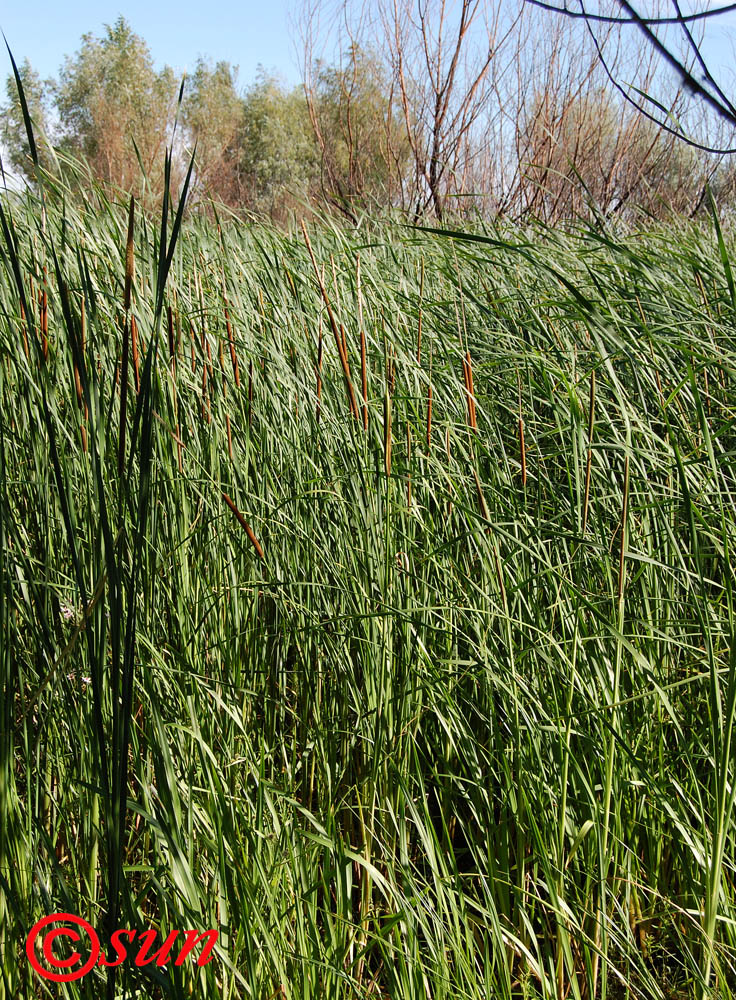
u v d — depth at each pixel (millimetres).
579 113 9297
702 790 2145
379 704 2121
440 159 9398
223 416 2557
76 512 2250
